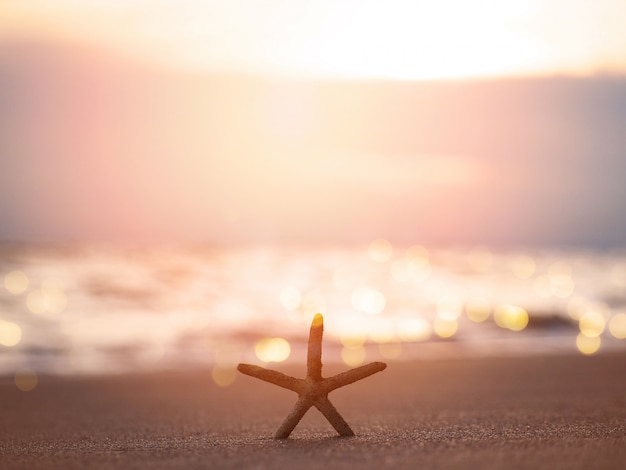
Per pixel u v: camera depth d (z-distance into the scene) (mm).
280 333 24375
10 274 42250
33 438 8141
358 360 18578
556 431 6699
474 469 4445
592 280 52188
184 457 5297
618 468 4445
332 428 7383
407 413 9422
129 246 68062
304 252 78375
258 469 4637
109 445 6879
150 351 21016
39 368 18000
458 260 75938
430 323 27188
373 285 45219
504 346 21297
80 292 35188
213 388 14273
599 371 15102
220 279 43906
